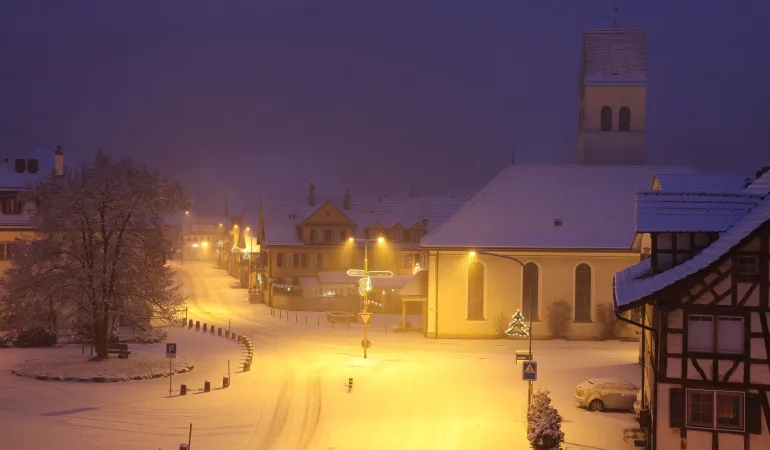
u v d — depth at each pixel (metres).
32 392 43.22
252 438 34.31
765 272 26.72
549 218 67.69
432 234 67.94
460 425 36.81
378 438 34.44
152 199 50.16
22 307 49.78
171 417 37.97
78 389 44.19
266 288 94.75
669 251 28.92
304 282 90.19
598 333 65.94
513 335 66.00
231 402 41.38
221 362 53.97
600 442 33.56
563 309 65.75
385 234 96.38
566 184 70.06
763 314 26.69
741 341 26.97
